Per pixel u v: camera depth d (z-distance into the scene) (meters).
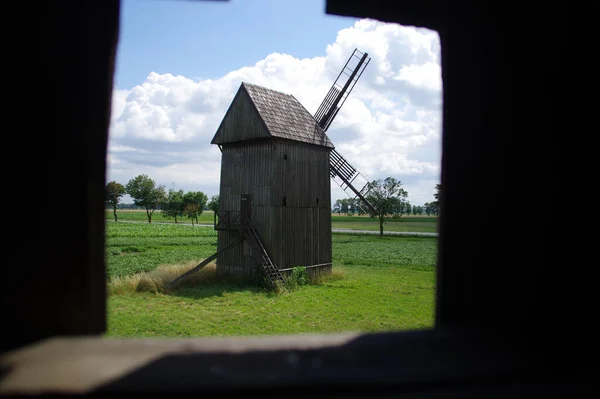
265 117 20.97
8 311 2.12
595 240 2.32
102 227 2.43
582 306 2.35
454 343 2.34
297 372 1.88
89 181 2.31
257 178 21.28
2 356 1.97
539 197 2.55
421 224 114.94
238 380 1.78
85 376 1.79
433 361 2.07
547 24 2.54
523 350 2.27
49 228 2.20
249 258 20.98
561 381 2.02
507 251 2.67
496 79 2.78
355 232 76.06
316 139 23.12
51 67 2.24
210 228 74.12
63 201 2.24
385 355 2.12
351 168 27.73
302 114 24.11
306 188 22.47
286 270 20.77
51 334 2.19
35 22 2.21
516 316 2.60
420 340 2.36
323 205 23.62
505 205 2.70
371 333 2.44
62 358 1.95
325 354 2.09
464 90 2.95
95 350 2.04
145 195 99.75
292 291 18.81
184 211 97.31
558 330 2.42
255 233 20.56
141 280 18.66
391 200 61.66
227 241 22.28
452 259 2.96
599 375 2.07
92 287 2.29
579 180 2.40
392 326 12.98
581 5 2.40
